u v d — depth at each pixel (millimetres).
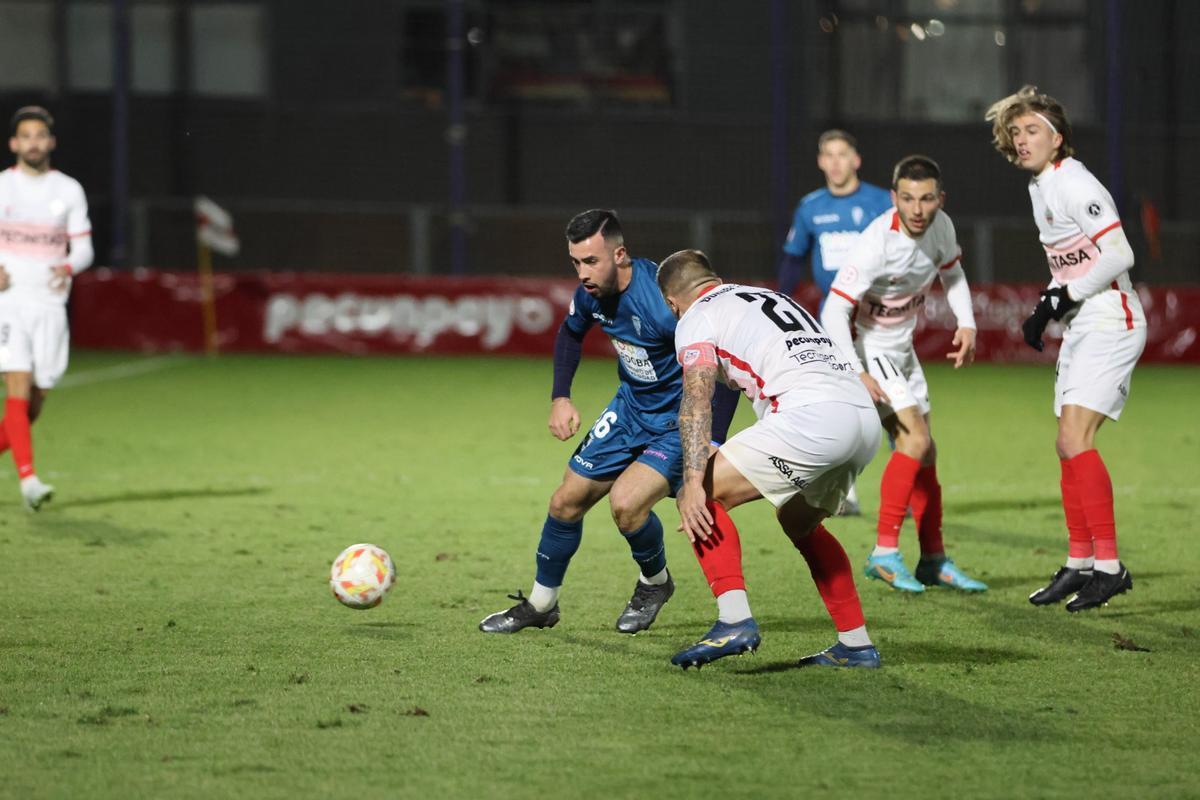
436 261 85125
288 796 14203
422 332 77625
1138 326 23734
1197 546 28906
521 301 77688
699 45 88750
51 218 32469
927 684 18422
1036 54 89125
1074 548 23859
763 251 81125
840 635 19406
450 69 79938
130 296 77062
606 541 29109
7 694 17812
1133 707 17375
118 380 63500
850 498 32656
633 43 89000
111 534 29609
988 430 49188
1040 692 18062
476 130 88562
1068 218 23562
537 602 21297
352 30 88312
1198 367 76188
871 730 16391
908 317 26656
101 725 16484
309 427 48594
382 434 46938
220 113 87562
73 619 22047
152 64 87938
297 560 27016
